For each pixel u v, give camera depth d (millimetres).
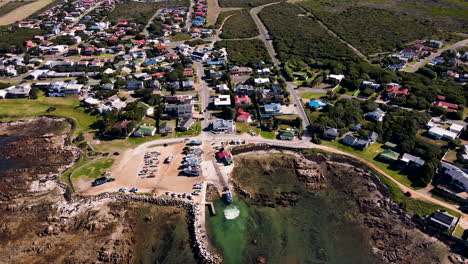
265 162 119375
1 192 106625
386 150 119750
